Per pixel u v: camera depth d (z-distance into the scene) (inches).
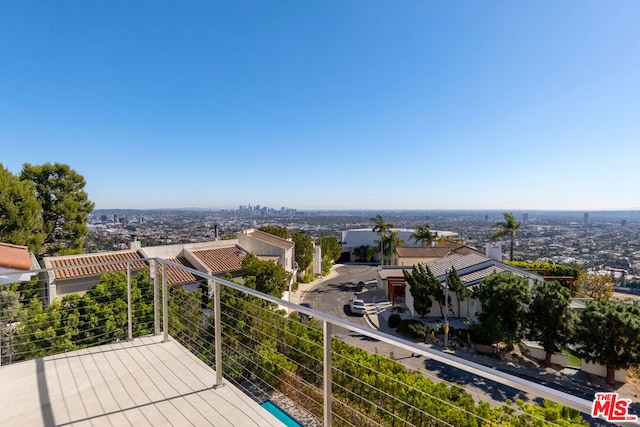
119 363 138.2
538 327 500.7
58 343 226.5
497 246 915.4
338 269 1577.3
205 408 106.7
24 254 215.2
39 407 108.0
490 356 540.4
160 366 135.6
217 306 119.3
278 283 648.4
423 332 615.5
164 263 157.9
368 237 1932.8
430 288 714.2
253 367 197.2
